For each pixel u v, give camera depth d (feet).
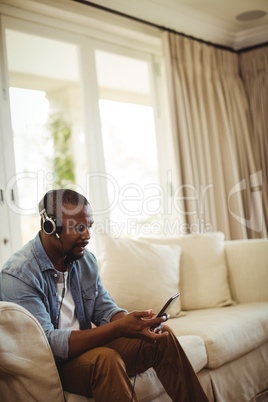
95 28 10.26
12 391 4.65
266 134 12.98
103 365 4.61
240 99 12.88
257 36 13.21
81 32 9.99
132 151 10.95
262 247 8.64
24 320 4.53
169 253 8.11
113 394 4.52
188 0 10.91
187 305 8.25
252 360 7.25
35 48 9.17
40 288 5.10
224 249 8.98
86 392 4.85
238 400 6.76
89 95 10.11
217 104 12.33
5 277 5.05
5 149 8.33
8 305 4.48
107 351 4.71
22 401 4.60
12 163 8.41
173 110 11.01
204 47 12.02
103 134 10.37
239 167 12.73
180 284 8.34
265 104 13.02
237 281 8.69
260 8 11.70
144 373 5.47
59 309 5.38
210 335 6.53
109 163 10.42
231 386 6.71
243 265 8.68
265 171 12.92
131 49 11.21
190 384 5.22
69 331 4.90
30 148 8.91
